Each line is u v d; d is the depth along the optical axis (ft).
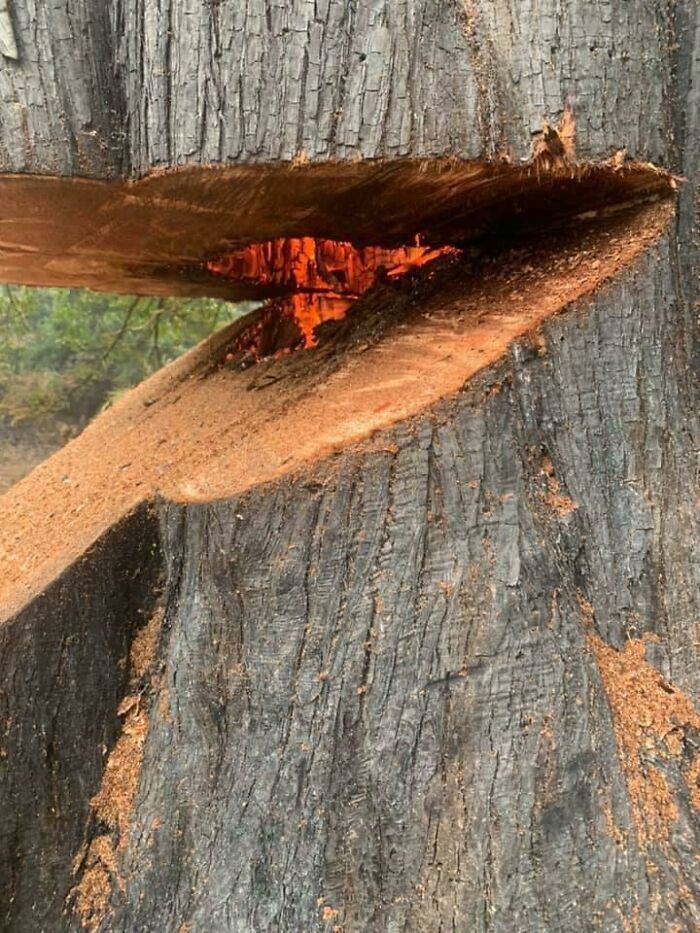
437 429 3.37
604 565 3.64
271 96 3.32
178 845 3.65
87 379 13.53
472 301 4.03
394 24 3.34
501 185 3.70
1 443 13.69
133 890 3.71
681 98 3.85
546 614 3.38
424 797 3.32
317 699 3.41
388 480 3.38
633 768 3.41
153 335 12.55
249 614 3.52
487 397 3.41
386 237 4.55
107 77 3.49
